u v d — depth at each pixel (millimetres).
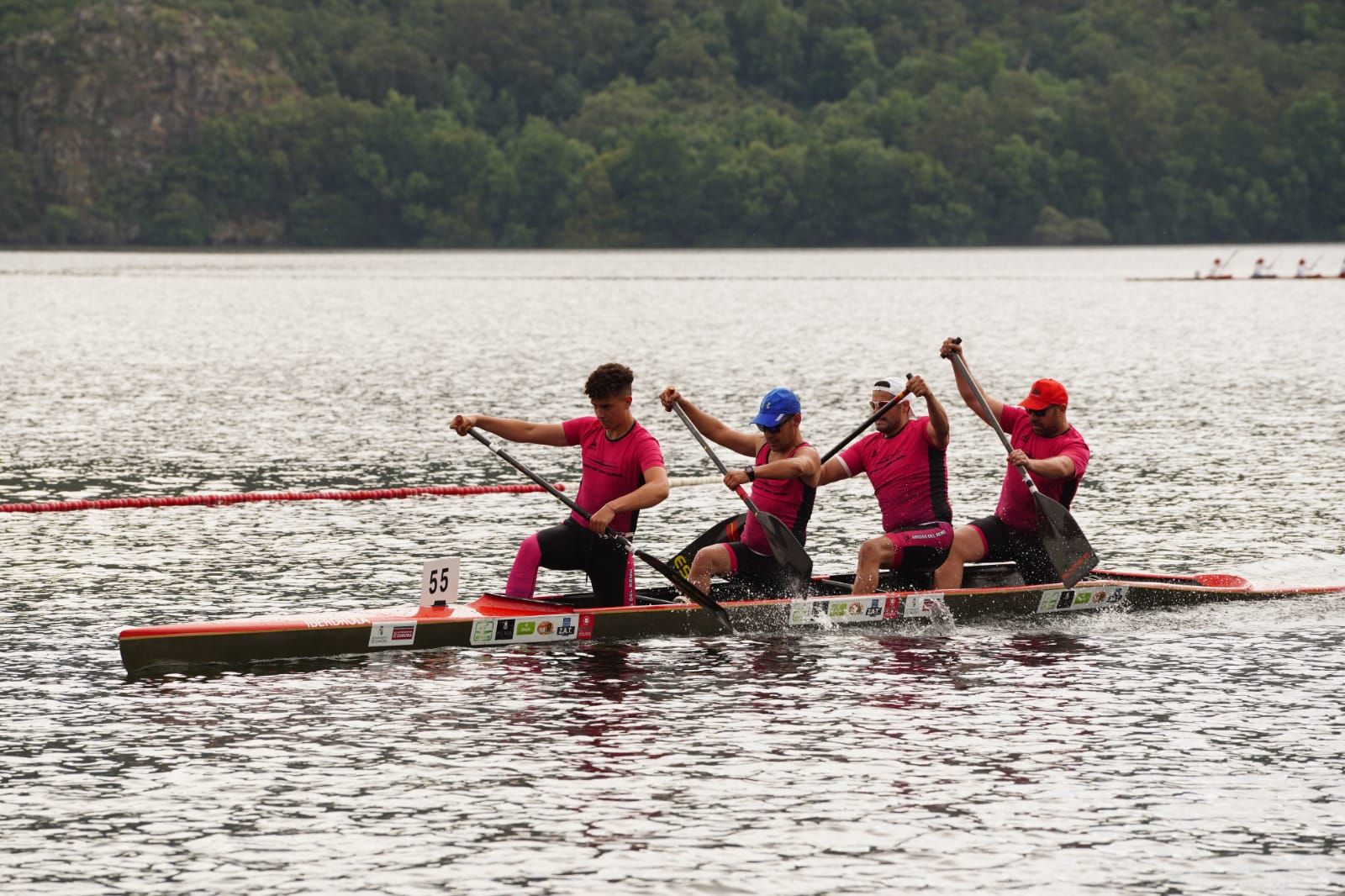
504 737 36438
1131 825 31141
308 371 139125
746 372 139500
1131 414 105500
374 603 50312
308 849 29766
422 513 67938
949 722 37844
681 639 46125
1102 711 38781
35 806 31812
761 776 33844
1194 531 63094
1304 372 138250
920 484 48875
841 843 30172
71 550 58812
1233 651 45062
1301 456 84125
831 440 88312
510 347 171250
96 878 28422
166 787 32938
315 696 39688
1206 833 30781
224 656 42344
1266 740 36469
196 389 121000
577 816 31453
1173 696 40219
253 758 34812
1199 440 90750
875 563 48094
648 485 44875
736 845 30094
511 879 28469
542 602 46125
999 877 28719
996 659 44125
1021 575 51781
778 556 47438
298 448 87312
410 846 29891
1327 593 52281
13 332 189250
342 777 33594
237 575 54594
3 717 37656
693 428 49469
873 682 41531
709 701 39562
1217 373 137125
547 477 78250
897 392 48781
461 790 32875
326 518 66375
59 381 126812
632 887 28203
